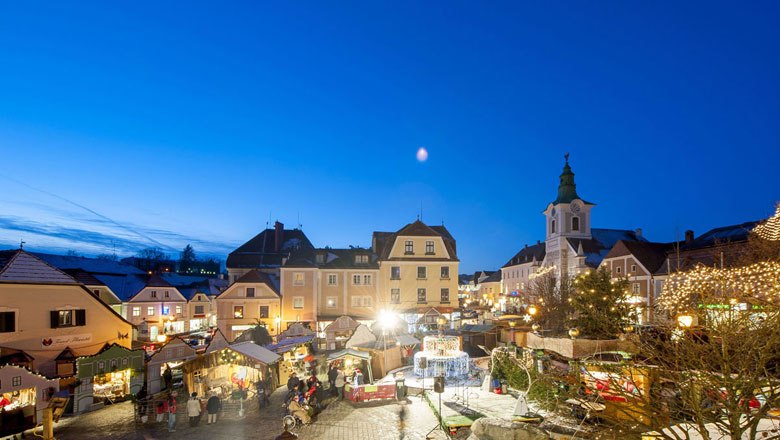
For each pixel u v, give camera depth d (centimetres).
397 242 4862
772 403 724
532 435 1285
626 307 2002
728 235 4150
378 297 4844
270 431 1830
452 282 4869
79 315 2798
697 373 795
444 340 2625
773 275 1329
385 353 2802
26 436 1892
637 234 7250
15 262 2531
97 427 1980
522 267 8531
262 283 4628
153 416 2050
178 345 2694
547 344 2022
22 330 2514
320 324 4612
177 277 6631
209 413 1973
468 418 1748
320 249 4997
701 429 754
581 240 6812
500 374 2192
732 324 815
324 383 2681
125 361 2453
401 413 1981
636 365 974
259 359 2348
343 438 1698
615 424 842
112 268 5538
